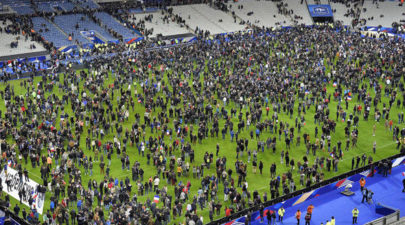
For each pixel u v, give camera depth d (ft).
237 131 271.49
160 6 516.32
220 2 543.39
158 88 318.04
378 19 541.75
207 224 179.01
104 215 192.24
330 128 272.51
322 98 314.35
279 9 551.18
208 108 281.54
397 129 264.72
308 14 553.64
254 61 376.68
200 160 241.35
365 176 223.30
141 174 217.56
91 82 312.50
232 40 437.17
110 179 205.26
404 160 237.04
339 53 388.37
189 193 211.41
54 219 184.03
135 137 249.14
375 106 299.79
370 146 262.06
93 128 252.42
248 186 218.79
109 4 501.15
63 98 291.79
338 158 235.40
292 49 405.59
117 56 366.43
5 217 183.11
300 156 247.91
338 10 561.02
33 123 255.91
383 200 205.57
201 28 490.49
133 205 185.06
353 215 186.91
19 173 199.11
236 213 185.57
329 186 212.23
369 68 348.59
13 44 382.01
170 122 277.64
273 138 250.16
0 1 453.99
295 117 291.99
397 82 336.90
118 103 290.56
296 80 340.59
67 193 202.39
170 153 240.94
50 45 388.78
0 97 302.66
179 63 364.17
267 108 285.84
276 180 206.69
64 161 219.20
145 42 421.18
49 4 469.98
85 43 409.49
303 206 201.26
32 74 324.60
